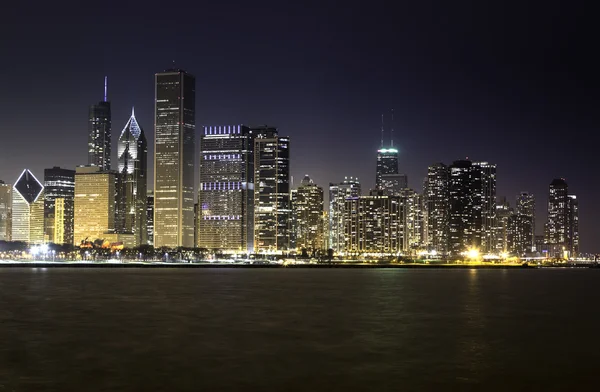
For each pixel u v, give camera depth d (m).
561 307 151.75
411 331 102.56
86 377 65.75
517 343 90.12
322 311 135.50
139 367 70.81
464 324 113.25
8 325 109.12
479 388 61.78
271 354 79.31
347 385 62.50
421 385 62.72
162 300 165.25
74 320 116.75
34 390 60.53
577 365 73.19
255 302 159.38
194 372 68.19
